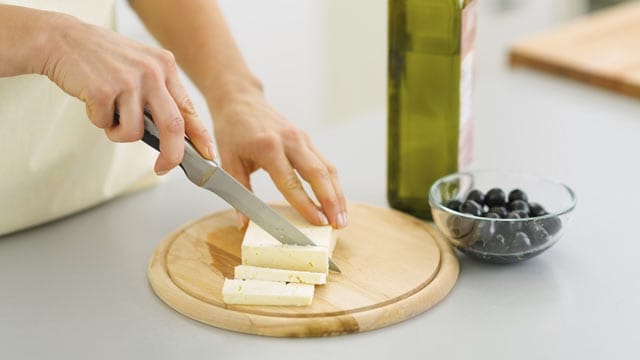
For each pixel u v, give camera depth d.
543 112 1.41
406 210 1.07
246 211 0.93
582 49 1.62
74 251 1.00
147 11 1.12
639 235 1.02
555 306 0.87
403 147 1.05
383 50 2.36
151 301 0.90
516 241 0.91
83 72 0.82
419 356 0.80
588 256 0.97
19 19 0.85
